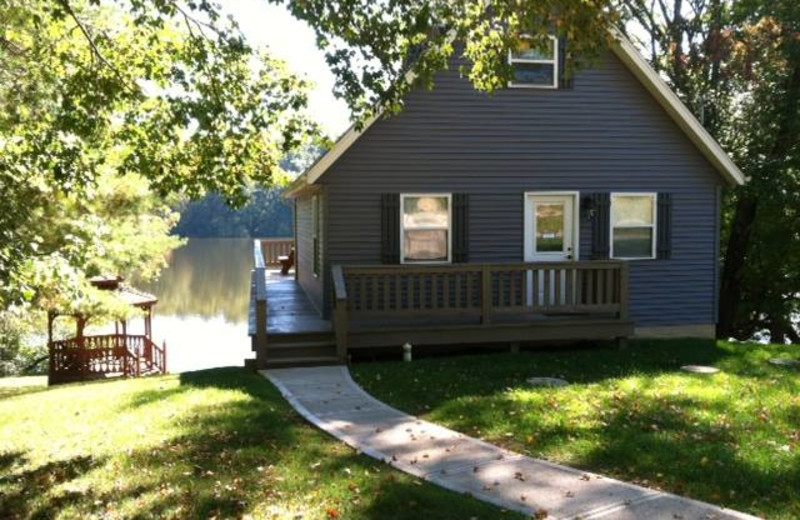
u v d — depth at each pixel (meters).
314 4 7.88
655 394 8.76
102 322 17.53
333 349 11.80
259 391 9.67
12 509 5.83
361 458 6.57
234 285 55.88
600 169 14.15
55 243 12.48
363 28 8.24
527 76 13.74
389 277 12.58
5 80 9.89
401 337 12.04
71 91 8.73
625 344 12.84
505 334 12.39
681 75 23.09
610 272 12.73
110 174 14.34
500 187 13.75
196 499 5.66
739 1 20.44
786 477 5.75
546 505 5.30
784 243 20.00
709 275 14.81
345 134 12.63
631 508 5.21
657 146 14.41
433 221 13.57
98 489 6.10
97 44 9.04
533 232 14.03
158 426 8.01
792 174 18.50
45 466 6.94
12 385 19.27
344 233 13.15
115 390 10.95
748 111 19.80
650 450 6.52
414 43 8.68
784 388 9.10
